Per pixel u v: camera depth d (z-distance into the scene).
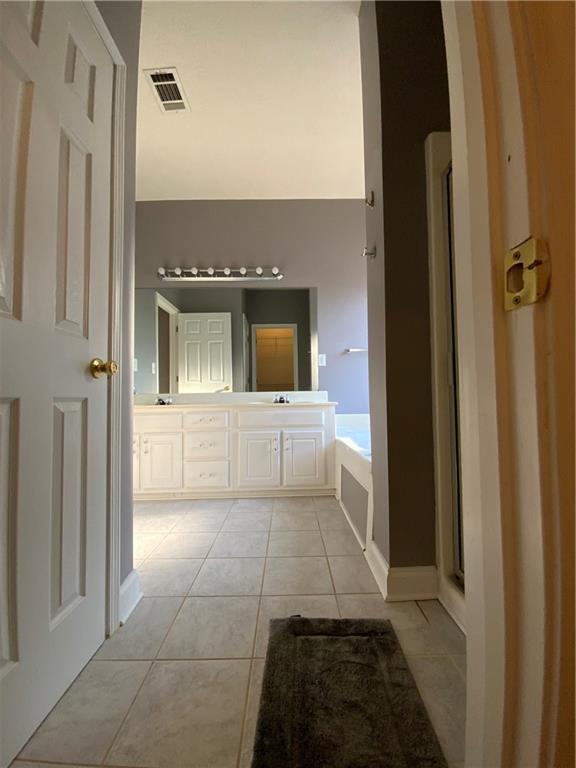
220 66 1.93
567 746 0.34
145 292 3.29
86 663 1.04
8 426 0.79
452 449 1.37
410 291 1.42
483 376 0.43
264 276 3.27
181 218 3.27
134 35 1.42
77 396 1.05
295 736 0.79
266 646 1.11
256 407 2.89
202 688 0.95
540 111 0.36
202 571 1.62
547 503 0.35
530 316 0.36
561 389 0.35
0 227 0.76
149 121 2.32
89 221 1.11
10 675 0.77
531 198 0.36
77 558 1.03
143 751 0.78
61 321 0.98
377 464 1.57
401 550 1.39
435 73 1.46
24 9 0.82
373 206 1.59
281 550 1.84
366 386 3.30
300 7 1.67
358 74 2.00
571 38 0.34
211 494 2.87
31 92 0.84
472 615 0.48
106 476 1.20
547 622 0.35
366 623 1.20
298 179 2.97
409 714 0.85
